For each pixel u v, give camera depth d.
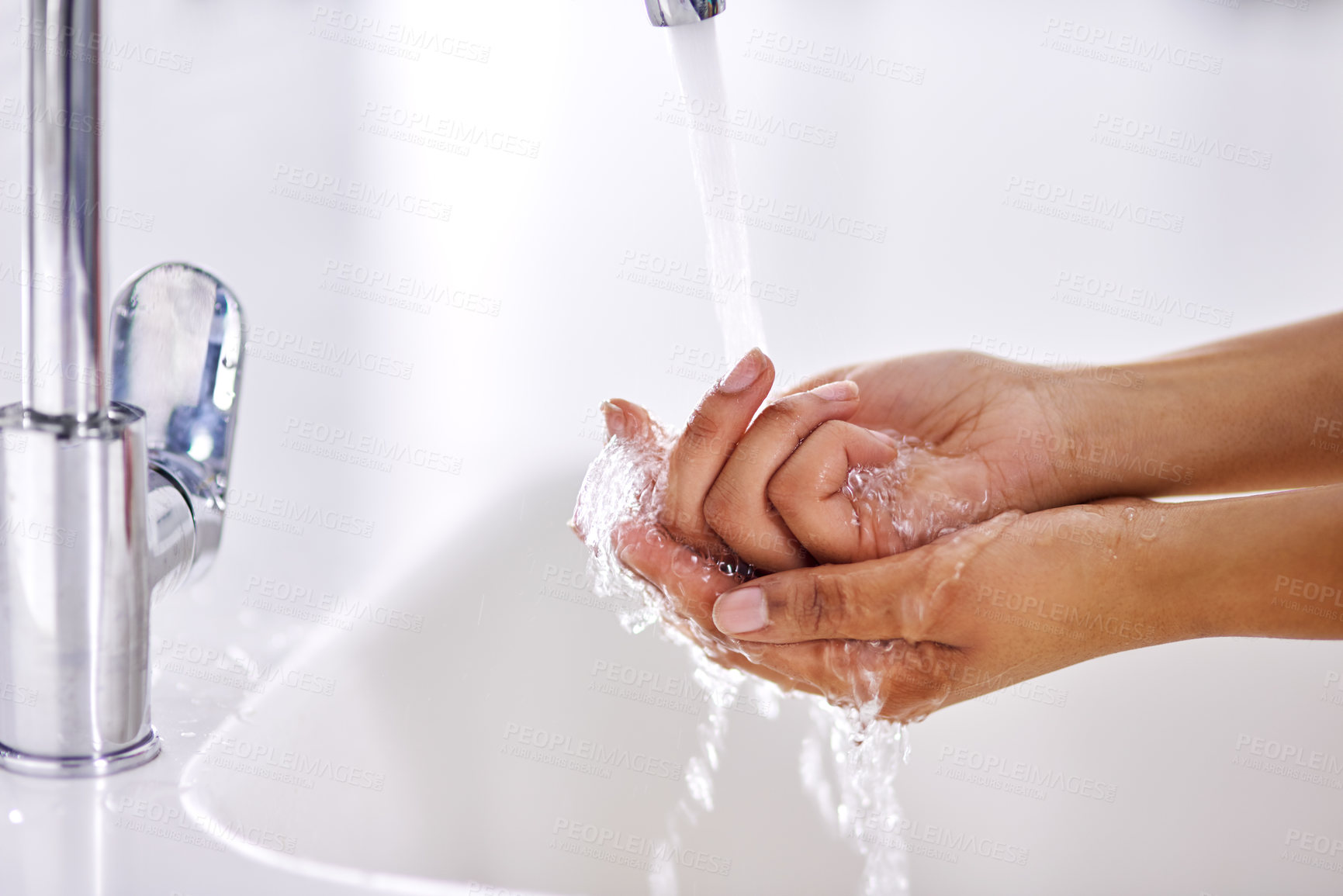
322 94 3.35
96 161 1.22
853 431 1.40
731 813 1.57
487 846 1.51
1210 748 1.47
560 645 1.62
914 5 3.65
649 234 3.04
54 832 1.24
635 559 1.43
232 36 3.38
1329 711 1.48
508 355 2.46
